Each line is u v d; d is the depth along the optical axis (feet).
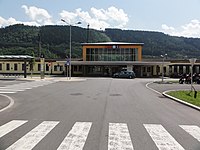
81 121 33.78
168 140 25.16
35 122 33.06
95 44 221.25
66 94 70.38
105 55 221.25
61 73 232.32
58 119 35.09
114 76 187.73
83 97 63.21
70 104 50.65
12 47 332.19
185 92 76.54
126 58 219.41
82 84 111.24
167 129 29.91
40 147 22.33
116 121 34.06
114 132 27.96
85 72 219.61
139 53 218.18
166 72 229.04
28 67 233.14
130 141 24.54
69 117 36.60
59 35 359.25
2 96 65.62
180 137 26.43
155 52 389.19
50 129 29.07
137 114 39.75
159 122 33.96
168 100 58.85
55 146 22.62
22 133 27.22
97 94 70.44
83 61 211.20
